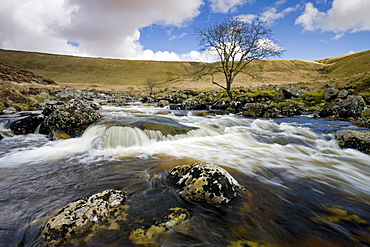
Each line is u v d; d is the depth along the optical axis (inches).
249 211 108.3
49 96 1136.2
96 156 208.8
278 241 87.8
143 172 163.9
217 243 84.7
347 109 472.4
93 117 318.3
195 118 466.0
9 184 141.2
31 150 226.4
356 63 3646.7
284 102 711.7
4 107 589.0
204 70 903.1
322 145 264.8
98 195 108.3
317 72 3789.4
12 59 4259.4
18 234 88.4
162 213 101.5
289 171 175.6
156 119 367.2
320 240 89.3
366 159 209.3
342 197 130.8
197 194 114.5
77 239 82.0
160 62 5679.1
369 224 101.9
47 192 129.6
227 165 187.8
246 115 552.4
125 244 80.6
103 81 3550.7
